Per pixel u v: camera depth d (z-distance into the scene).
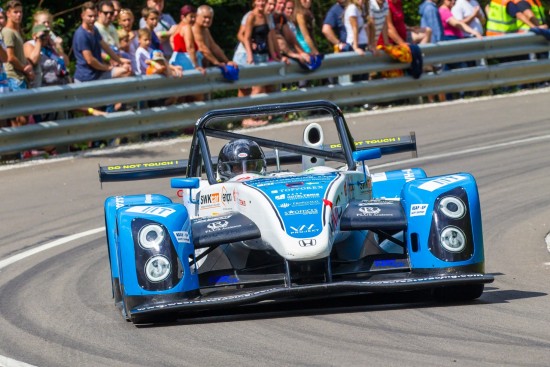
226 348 21.45
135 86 57.25
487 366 18.88
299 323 23.34
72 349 22.50
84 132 55.38
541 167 47.62
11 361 21.69
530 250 32.41
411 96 69.44
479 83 72.56
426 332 21.80
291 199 24.69
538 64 75.62
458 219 24.28
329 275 23.92
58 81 55.56
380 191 30.28
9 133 51.81
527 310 23.61
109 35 58.19
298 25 65.31
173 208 24.88
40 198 45.84
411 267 24.62
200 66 61.19
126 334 23.55
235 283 24.73
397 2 68.88
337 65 66.25
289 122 55.81
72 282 30.97
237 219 25.41
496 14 76.50
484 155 51.72
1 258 35.59
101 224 40.47
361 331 22.20
